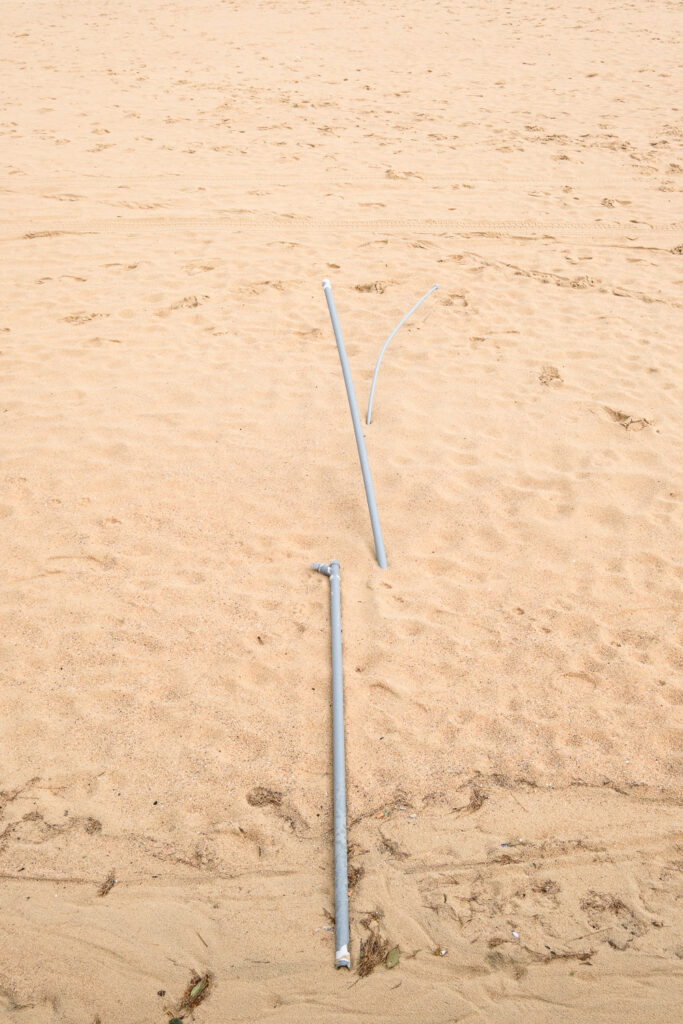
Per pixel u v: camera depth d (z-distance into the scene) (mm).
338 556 3969
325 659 3412
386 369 5566
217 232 7559
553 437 4859
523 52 13852
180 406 5102
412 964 2445
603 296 6652
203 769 2977
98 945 2484
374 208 8094
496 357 5746
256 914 2568
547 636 3533
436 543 4055
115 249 7219
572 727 3146
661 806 2883
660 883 2666
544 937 2514
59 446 4688
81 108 10648
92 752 3025
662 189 8641
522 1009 2344
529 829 2807
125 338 5887
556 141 9906
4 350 5676
